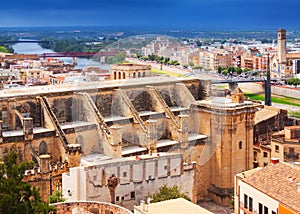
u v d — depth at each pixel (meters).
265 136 172.25
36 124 120.56
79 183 100.31
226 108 129.62
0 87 186.75
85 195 99.44
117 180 100.31
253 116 138.50
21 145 111.44
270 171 93.31
